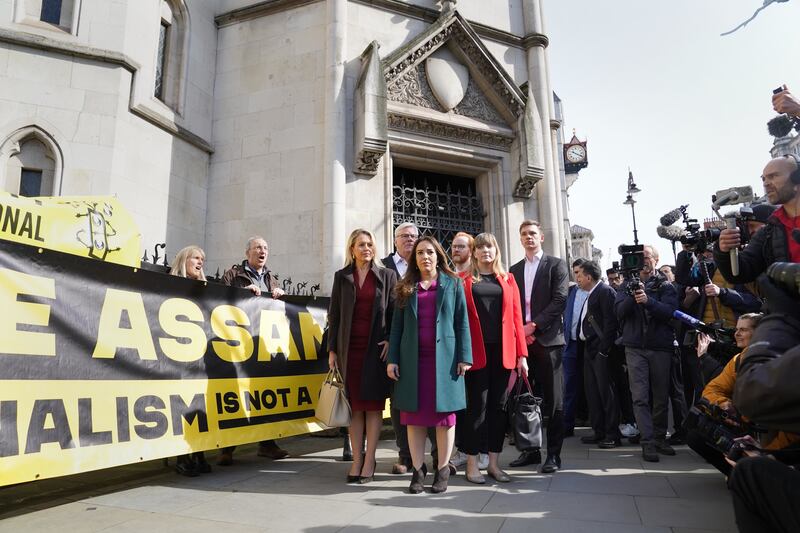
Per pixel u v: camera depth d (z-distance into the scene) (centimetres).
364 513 306
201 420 410
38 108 638
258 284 520
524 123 920
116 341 362
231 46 903
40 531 278
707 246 406
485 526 278
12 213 403
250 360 464
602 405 564
